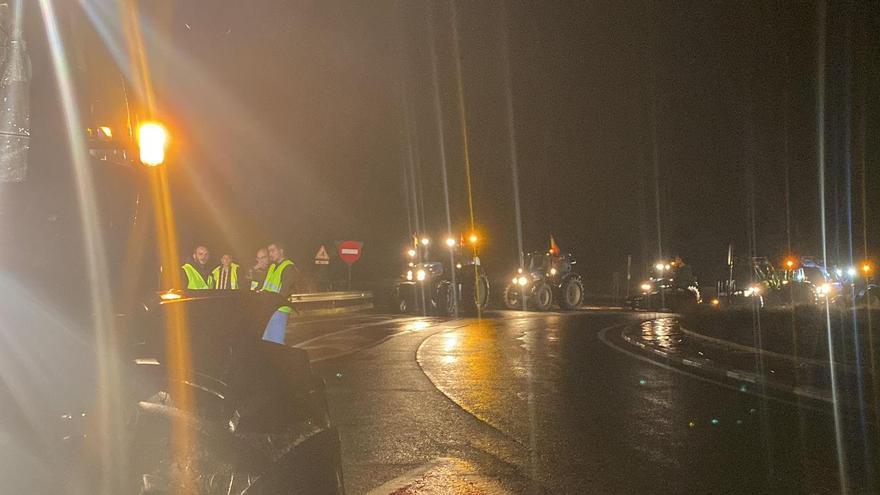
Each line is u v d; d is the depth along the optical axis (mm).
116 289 3955
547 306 35406
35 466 3258
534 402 11594
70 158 3830
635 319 29078
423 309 31391
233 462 3828
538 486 7406
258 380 4160
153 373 3799
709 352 17266
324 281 37781
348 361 15977
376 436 9328
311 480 4363
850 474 7918
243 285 11859
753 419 10500
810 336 17219
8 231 3549
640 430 9773
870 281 30516
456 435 9414
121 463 3496
